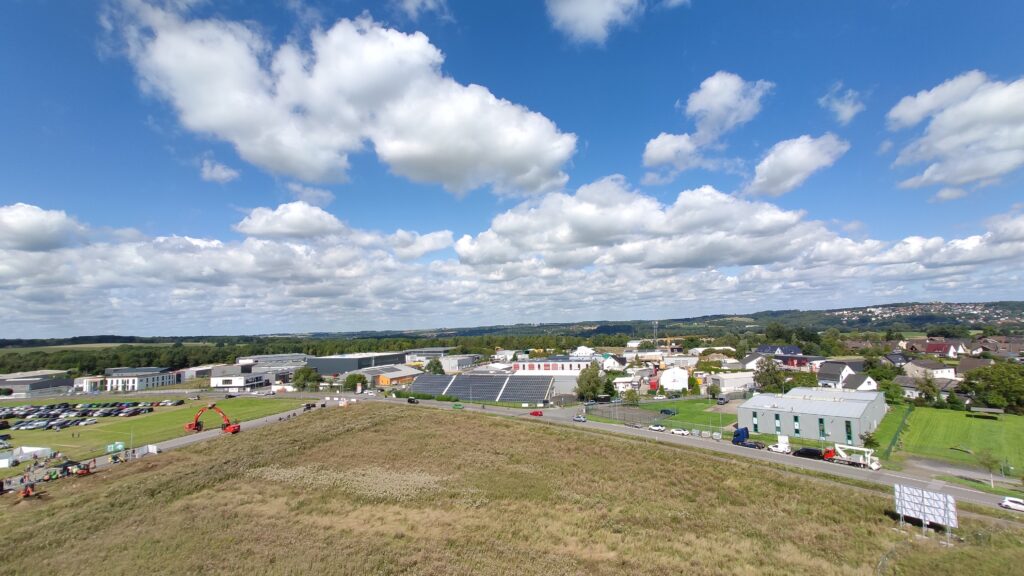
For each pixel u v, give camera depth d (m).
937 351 194.00
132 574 31.83
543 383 121.81
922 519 39.31
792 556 34.59
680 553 35.00
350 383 150.12
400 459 62.94
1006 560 33.25
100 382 172.75
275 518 42.47
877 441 68.00
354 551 34.81
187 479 54.31
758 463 59.62
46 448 74.50
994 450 66.44
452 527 40.09
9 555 35.28
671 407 105.94
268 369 193.62
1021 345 197.88
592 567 32.62
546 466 59.00
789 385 117.94
